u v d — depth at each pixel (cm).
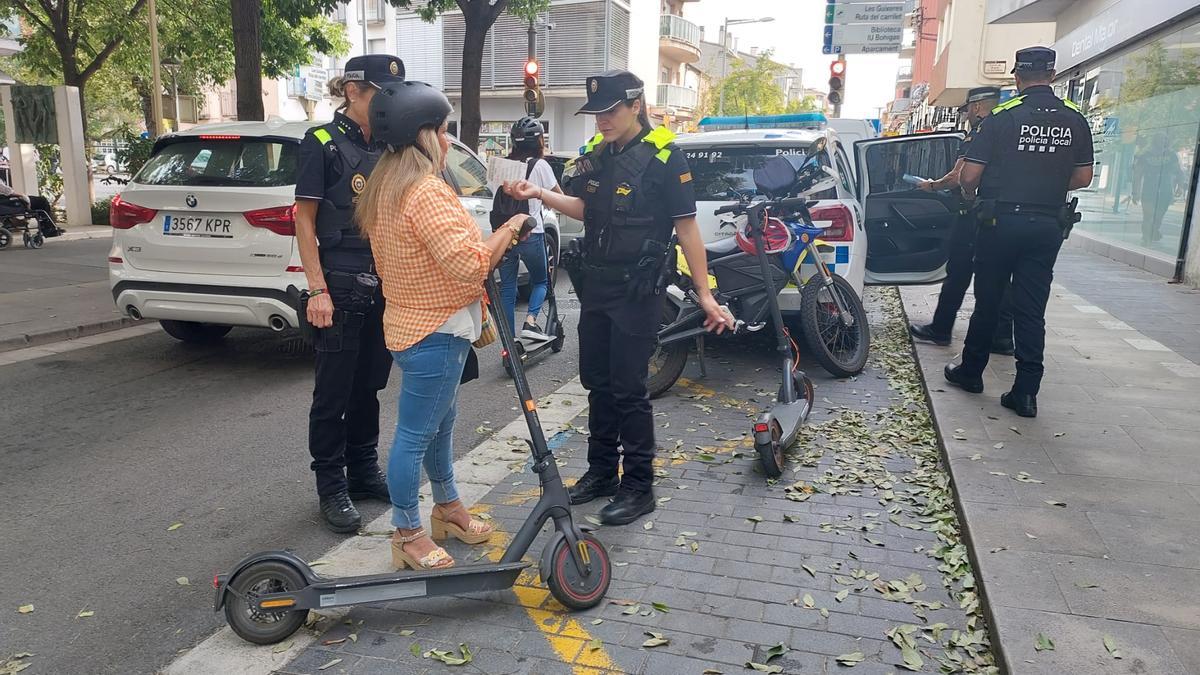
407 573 288
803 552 347
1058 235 469
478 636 287
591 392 394
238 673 270
